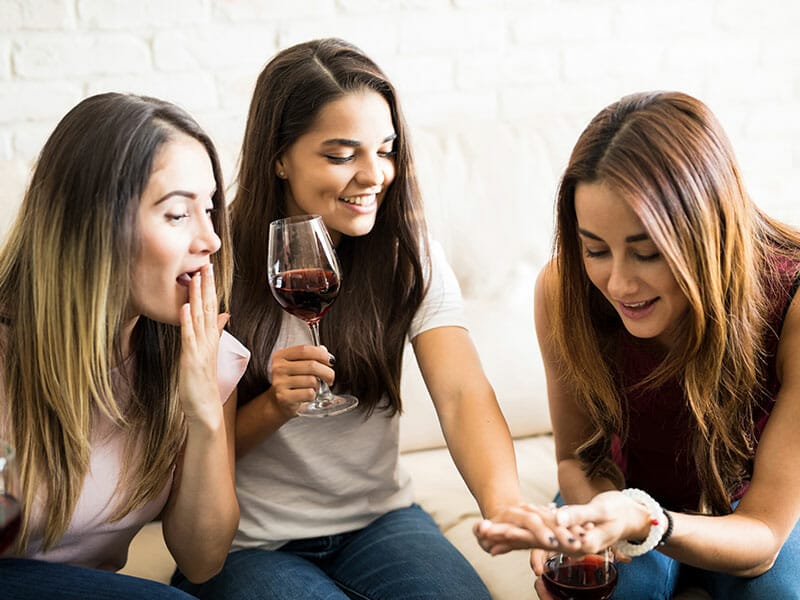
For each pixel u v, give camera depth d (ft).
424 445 6.91
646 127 4.44
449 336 5.54
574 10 8.63
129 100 4.38
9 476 3.53
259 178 5.41
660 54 8.93
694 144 4.43
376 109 5.16
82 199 4.22
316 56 5.25
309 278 4.81
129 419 4.72
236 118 8.03
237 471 5.47
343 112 5.10
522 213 7.21
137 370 4.78
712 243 4.45
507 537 3.96
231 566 5.24
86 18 7.53
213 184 4.55
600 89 8.84
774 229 5.07
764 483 4.67
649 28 8.84
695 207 4.39
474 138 7.36
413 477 6.56
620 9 8.73
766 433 4.75
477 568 5.57
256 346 5.45
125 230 4.25
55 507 4.48
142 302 4.46
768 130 9.33
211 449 4.66
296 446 5.38
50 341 4.35
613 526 4.07
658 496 5.53
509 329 6.98
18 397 4.46
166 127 4.35
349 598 5.26
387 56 8.29
